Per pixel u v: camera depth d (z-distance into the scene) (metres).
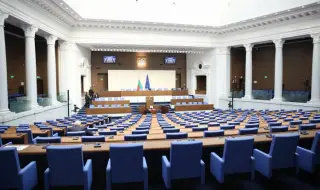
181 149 3.27
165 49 20.81
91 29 16.77
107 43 17.12
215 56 19.70
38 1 11.23
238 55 22.61
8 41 16.59
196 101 18.78
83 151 3.38
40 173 3.73
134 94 20.41
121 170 3.21
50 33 13.35
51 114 13.06
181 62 25.06
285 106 15.13
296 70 18.36
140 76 23.23
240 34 17.95
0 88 9.02
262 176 3.90
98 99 17.80
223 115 11.38
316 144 3.63
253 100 17.09
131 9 16.91
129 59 23.73
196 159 3.38
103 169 3.88
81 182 3.19
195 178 3.80
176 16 17.83
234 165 3.52
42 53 18.27
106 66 23.20
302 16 14.02
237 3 17.22
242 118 9.12
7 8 9.28
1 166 2.97
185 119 9.91
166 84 23.88
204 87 23.75
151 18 17.31
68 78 16.30
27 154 3.33
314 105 13.52
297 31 14.44
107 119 12.42
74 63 16.64
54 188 3.41
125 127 7.43
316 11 13.17
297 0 13.64
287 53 18.92
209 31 18.70
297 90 18.25
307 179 3.77
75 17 15.08
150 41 17.91
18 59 17.20
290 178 3.82
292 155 3.65
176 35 18.44
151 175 3.97
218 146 3.74
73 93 16.62
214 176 3.74
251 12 16.28
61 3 12.41
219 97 19.80
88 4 15.93
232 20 17.66
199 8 18.27
